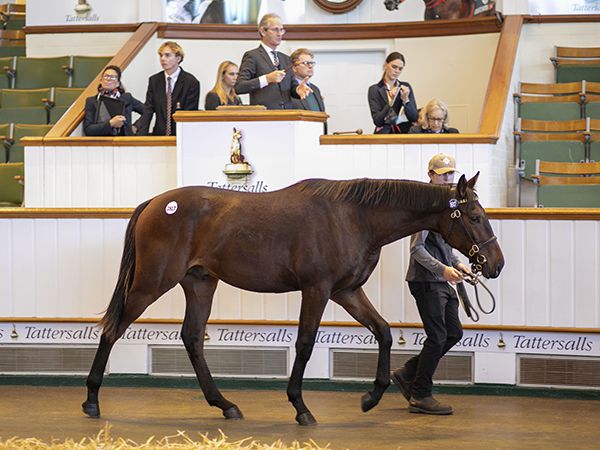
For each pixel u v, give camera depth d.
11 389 8.18
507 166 10.41
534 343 8.06
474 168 8.69
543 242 8.01
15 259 8.60
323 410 7.34
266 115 8.23
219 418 7.05
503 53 11.24
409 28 12.84
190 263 7.05
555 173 10.01
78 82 12.73
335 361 8.38
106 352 7.08
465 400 7.74
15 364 8.67
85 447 5.58
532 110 11.42
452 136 8.66
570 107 11.38
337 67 13.06
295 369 6.80
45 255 8.59
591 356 7.99
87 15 13.30
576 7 12.61
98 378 7.06
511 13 12.55
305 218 6.85
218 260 6.97
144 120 10.23
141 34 12.55
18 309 8.62
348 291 6.99
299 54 9.04
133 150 9.10
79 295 8.58
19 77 12.84
